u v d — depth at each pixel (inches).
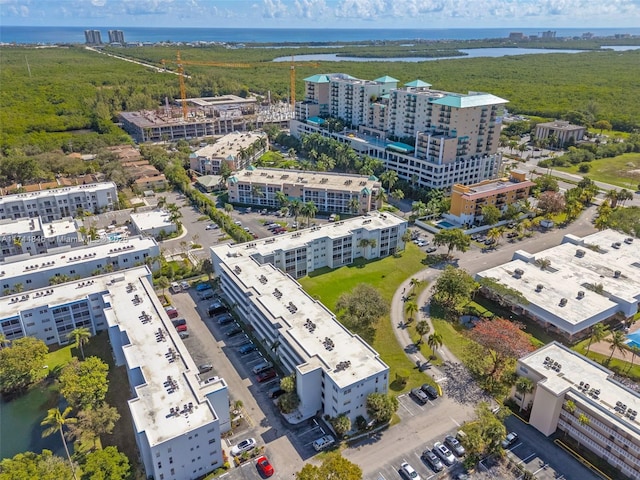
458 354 5290.4
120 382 4859.7
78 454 4037.9
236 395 4694.9
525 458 4020.7
